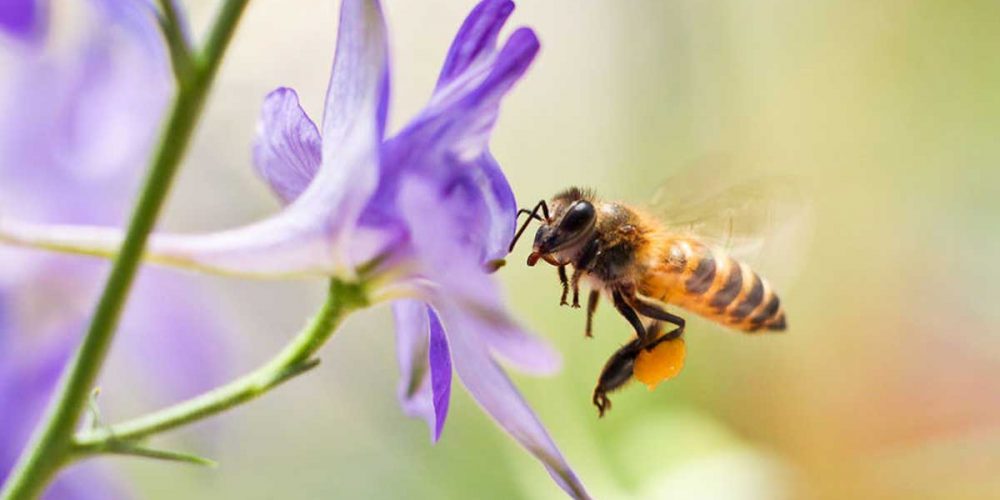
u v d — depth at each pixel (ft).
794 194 0.63
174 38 0.50
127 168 0.65
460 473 0.89
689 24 1.02
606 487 0.89
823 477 1.04
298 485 0.91
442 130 0.52
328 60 1.01
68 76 0.65
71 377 0.51
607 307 0.94
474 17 0.52
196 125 0.50
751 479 0.93
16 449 0.62
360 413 0.93
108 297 0.50
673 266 0.61
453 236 0.51
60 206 0.65
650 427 0.93
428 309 0.53
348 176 0.52
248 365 0.79
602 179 1.05
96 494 0.67
